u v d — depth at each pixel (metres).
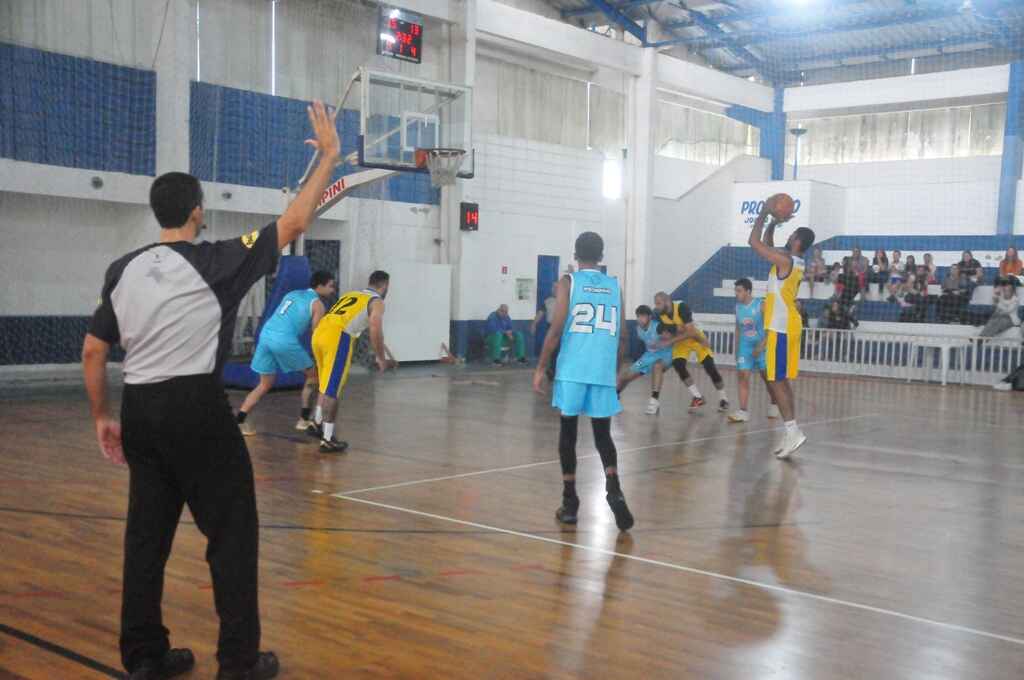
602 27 19.98
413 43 14.37
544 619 3.65
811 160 24.08
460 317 16.55
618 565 4.45
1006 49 20.70
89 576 4.02
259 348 7.75
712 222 22.14
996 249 19.95
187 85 12.74
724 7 19.73
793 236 7.64
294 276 11.37
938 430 9.83
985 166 21.33
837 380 15.98
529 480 6.52
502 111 17.56
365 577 4.14
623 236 20.06
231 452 2.87
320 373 7.34
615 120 19.88
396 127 13.57
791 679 3.09
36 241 11.95
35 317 12.02
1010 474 7.27
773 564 4.55
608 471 5.07
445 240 16.45
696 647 3.38
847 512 5.78
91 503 5.40
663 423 9.86
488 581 4.14
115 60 12.17
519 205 17.69
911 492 6.47
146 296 2.75
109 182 12.09
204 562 4.23
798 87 23.00
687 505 5.87
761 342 9.98
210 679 2.98
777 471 7.16
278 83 14.09
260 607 3.69
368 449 7.61
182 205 2.89
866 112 22.98
